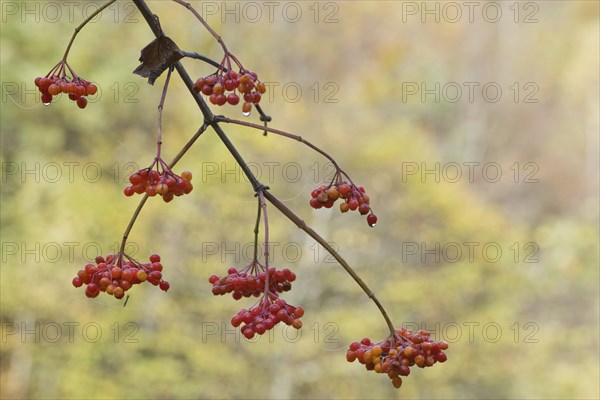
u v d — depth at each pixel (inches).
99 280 79.7
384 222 622.5
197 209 555.5
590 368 657.0
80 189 535.8
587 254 689.6
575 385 644.7
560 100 1099.3
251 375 586.9
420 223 628.7
